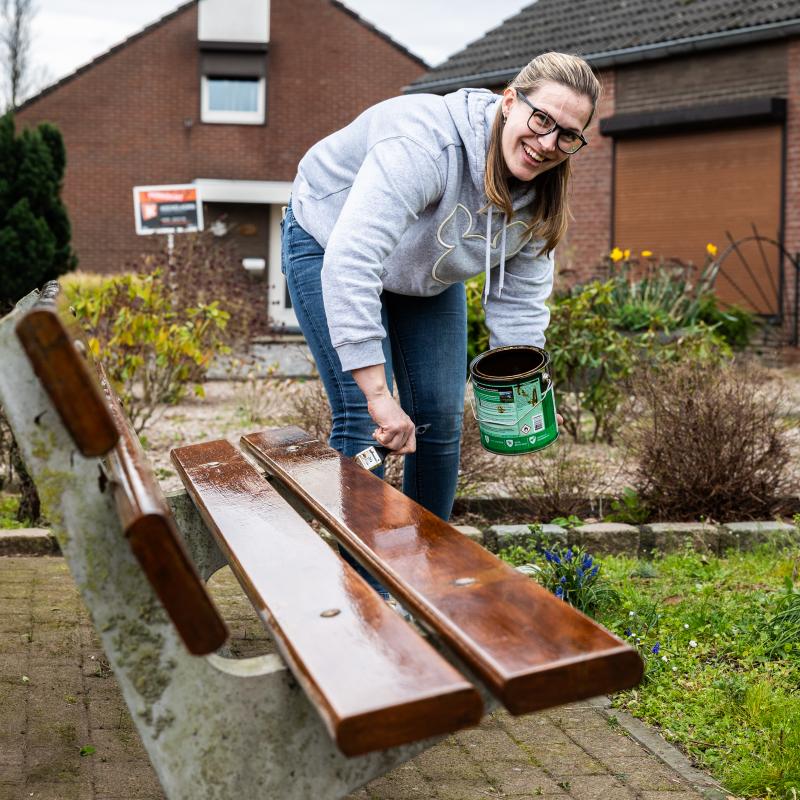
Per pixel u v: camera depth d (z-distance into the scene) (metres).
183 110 24.12
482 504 5.45
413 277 2.95
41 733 2.75
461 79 18.72
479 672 1.47
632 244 17.53
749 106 15.52
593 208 17.95
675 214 16.92
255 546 2.02
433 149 2.66
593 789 2.57
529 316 3.25
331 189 3.02
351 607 1.68
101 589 1.66
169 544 1.40
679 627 3.65
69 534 1.65
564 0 19.77
